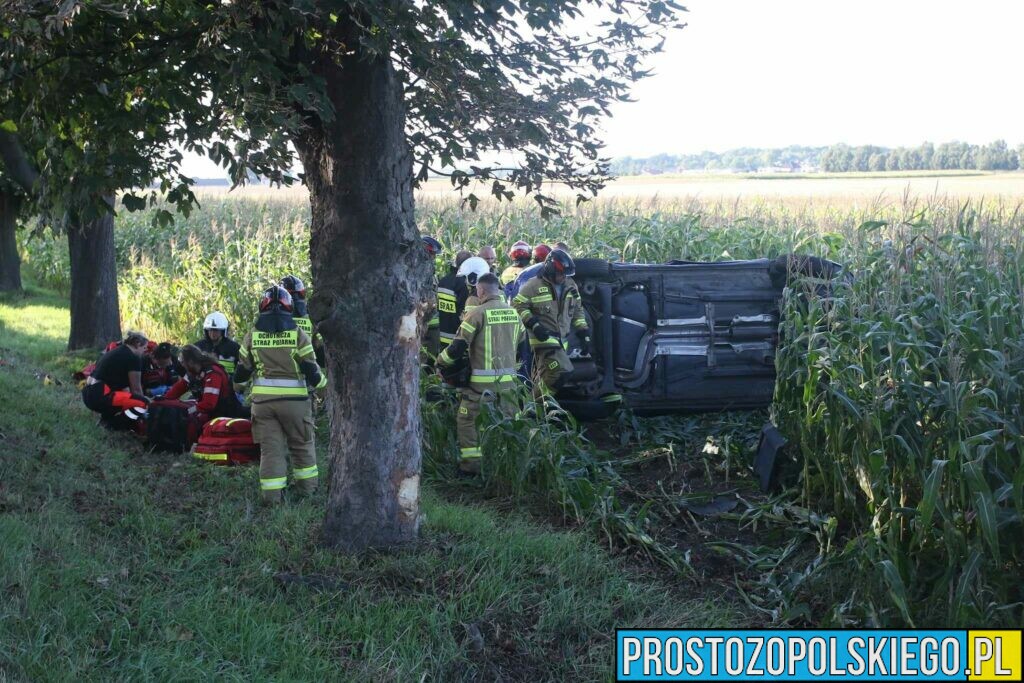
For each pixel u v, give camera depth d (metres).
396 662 4.64
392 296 5.73
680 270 9.27
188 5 4.80
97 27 5.12
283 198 26.53
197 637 4.60
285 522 6.43
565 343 8.92
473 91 5.39
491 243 13.32
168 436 8.19
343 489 5.91
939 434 5.58
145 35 5.27
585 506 6.93
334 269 5.70
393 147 5.60
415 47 4.84
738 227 13.66
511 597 5.38
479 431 7.75
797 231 13.58
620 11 5.38
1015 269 6.84
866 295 6.94
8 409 8.57
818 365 6.76
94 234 12.80
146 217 22.03
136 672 4.18
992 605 4.84
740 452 8.37
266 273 14.16
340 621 4.98
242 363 7.01
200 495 7.06
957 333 5.83
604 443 8.98
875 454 5.59
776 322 9.20
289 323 7.04
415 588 5.41
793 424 7.50
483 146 5.79
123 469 7.50
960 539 5.05
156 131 5.33
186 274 15.55
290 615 5.00
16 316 16.53
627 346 9.10
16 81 5.49
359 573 5.54
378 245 5.67
